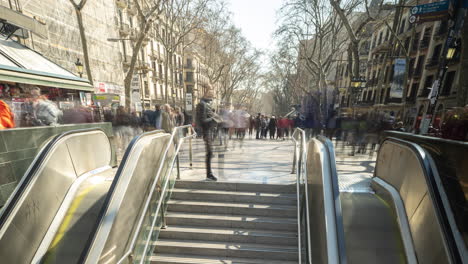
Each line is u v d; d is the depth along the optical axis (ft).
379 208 10.50
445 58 31.04
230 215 13.75
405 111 73.61
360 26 41.47
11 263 7.66
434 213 7.01
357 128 30.45
